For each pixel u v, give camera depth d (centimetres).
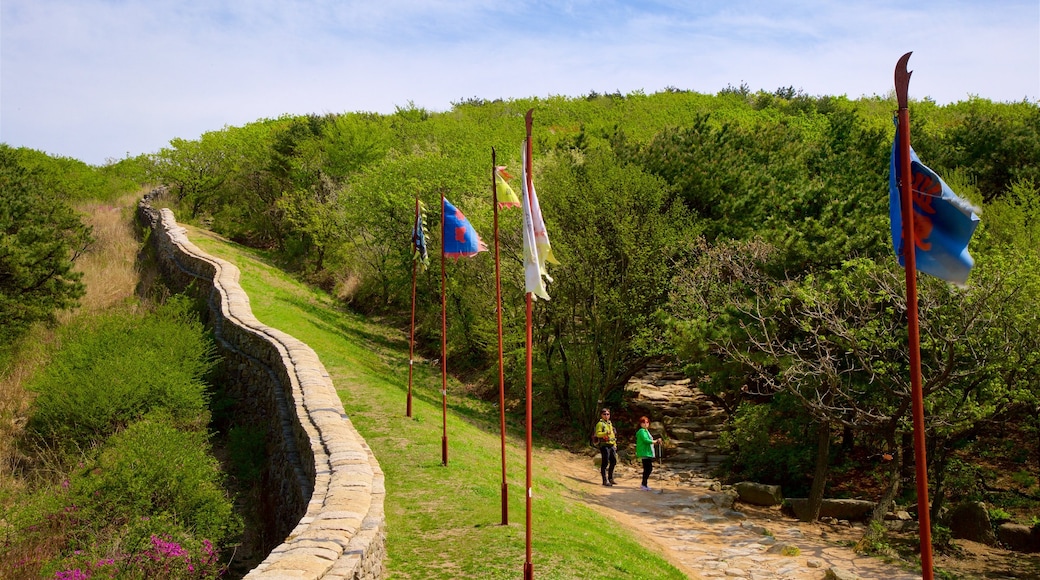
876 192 2566
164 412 1936
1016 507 1872
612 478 2080
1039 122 3381
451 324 3111
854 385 1827
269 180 4712
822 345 1808
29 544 1333
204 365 2203
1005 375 1672
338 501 1084
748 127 4131
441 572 1056
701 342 1983
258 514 1630
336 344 2734
